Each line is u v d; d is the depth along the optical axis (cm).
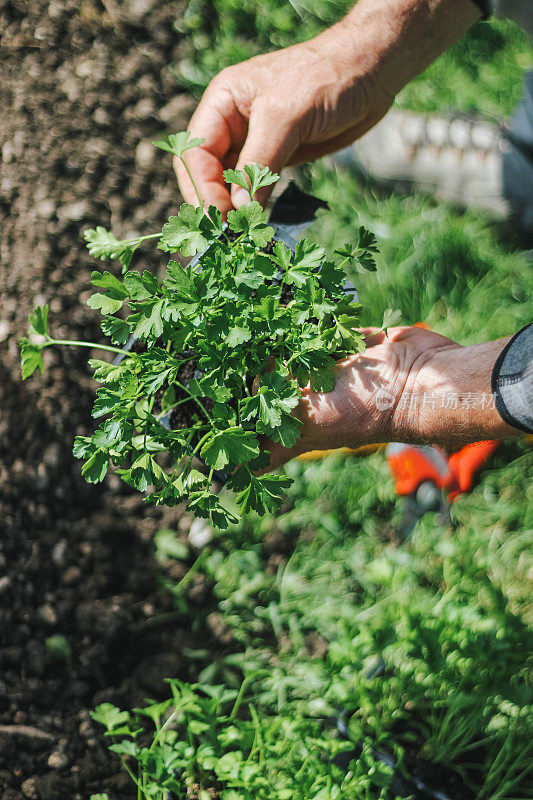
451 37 188
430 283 278
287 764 184
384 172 295
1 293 252
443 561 236
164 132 277
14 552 224
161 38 288
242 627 223
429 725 200
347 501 245
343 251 139
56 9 280
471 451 238
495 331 273
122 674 215
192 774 190
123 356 156
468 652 186
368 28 179
